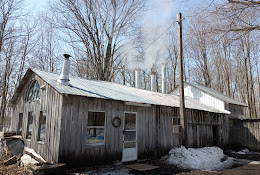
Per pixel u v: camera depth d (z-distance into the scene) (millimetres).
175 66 26219
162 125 9664
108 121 7594
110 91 8828
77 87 7652
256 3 4758
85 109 7016
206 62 23984
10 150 9211
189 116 11188
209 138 12453
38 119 8219
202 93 15906
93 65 17953
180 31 9227
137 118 8625
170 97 12758
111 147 7520
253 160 9430
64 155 6223
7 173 6082
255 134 13117
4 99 20391
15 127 11438
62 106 6465
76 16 16688
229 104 14891
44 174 5367
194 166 7523
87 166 6742
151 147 8938
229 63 25359
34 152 7734
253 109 20688
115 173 6312
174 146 9984
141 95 10172
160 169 7066
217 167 7883
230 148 14023
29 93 10344
